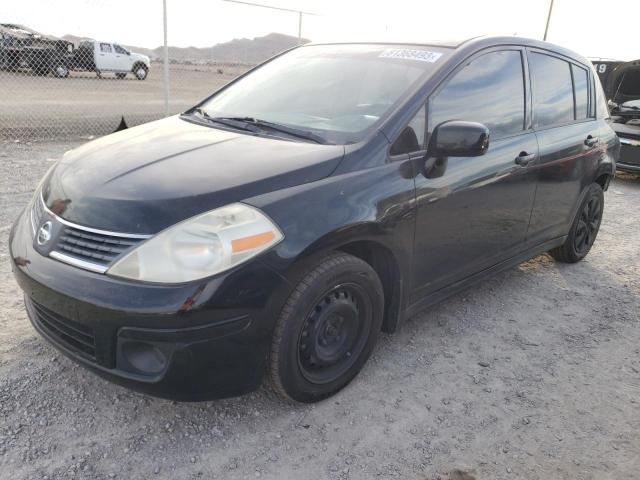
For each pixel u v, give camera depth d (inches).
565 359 131.5
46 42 522.0
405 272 114.0
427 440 100.5
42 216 97.7
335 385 108.3
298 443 97.0
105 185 93.5
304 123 118.9
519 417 109.0
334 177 99.0
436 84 118.4
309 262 92.9
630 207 283.0
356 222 98.0
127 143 113.2
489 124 132.9
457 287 133.9
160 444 94.2
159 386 86.6
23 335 121.3
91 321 85.5
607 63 439.8
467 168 122.8
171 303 82.1
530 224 153.6
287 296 91.5
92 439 94.0
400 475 91.9
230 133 117.9
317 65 137.9
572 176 166.2
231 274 84.9
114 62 594.6
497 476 93.5
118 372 87.5
